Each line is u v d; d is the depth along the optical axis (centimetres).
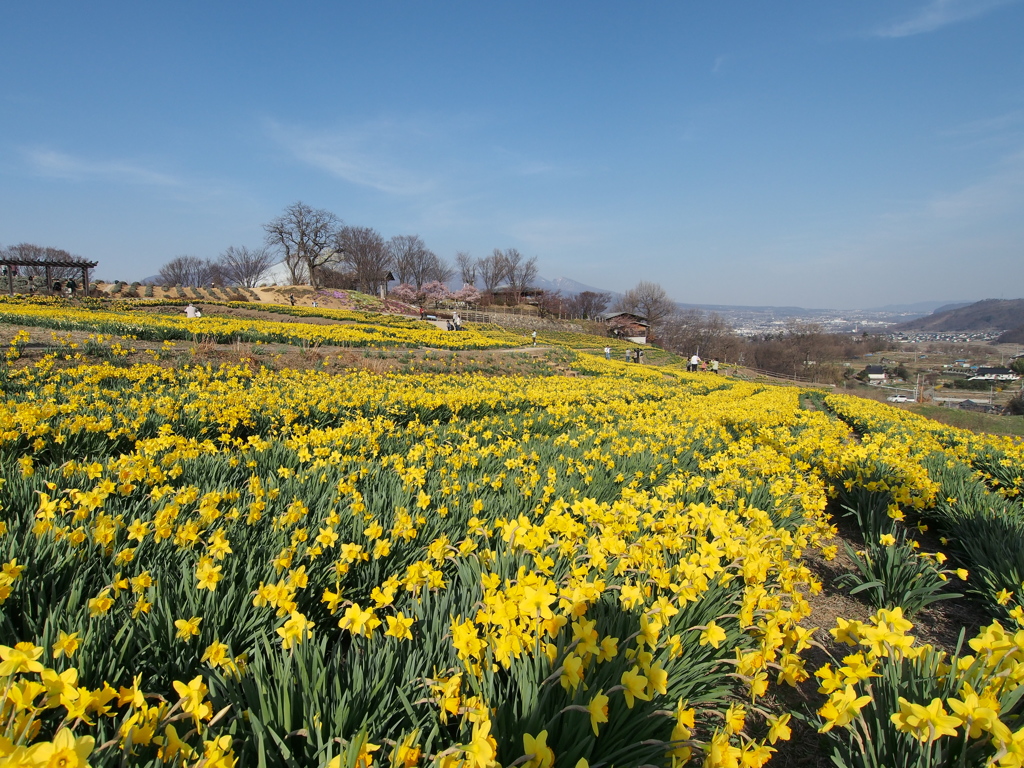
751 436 1008
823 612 421
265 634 262
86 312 2686
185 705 179
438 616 267
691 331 9681
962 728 205
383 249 10012
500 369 2442
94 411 738
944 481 659
